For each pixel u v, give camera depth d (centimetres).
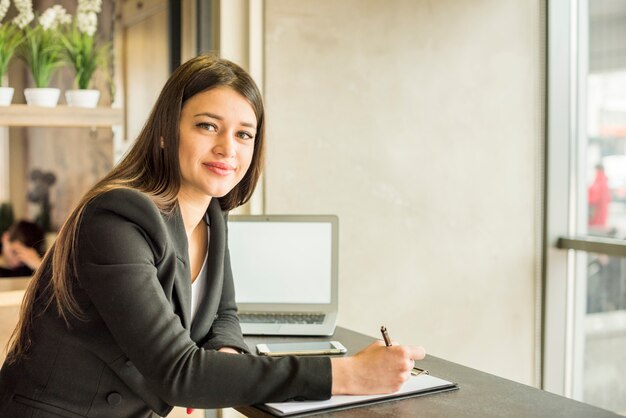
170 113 137
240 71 143
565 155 344
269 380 126
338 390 129
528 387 142
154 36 298
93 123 276
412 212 317
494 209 334
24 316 132
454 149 323
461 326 331
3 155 320
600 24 328
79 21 279
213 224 159
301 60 293
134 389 128
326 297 217
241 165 142
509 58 332
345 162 303
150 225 128
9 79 282
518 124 336
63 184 323
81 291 125
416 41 312
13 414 127
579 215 344
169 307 126
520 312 343
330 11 296
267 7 286
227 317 170
